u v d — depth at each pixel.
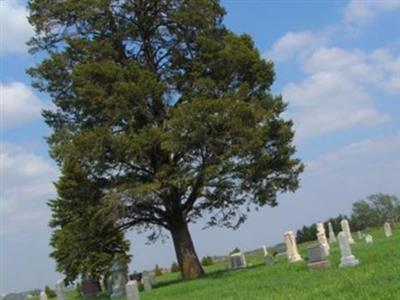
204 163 34.75
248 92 35.50
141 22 38.16
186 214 38.66
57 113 38.09
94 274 43.16
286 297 17.95
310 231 75.94
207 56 35.78
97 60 36.78
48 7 37.41
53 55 37.06
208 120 32.38
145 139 34.19
